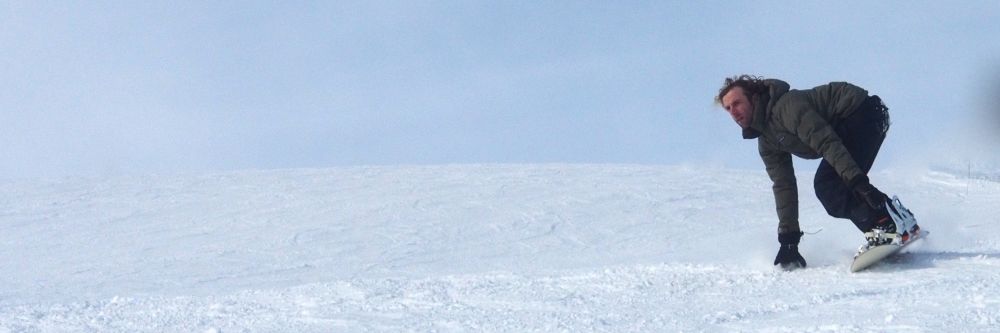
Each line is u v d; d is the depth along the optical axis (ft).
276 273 24.80
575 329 10.56
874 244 13.62
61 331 12.21
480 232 31.99
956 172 46.24
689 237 29.50
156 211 38.45
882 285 12.09
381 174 49.21
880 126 13.91
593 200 38.24
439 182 44.88
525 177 46.29
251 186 45.06
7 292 22.47
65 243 31.86
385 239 30.99
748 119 13.91
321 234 32.19
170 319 12.82
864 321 9.70
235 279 23.68
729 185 42.42
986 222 24.77
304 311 12.89
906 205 35.09
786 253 14.28
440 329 11.14
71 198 42.29
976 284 11.49
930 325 9.23
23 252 30.32
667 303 11.94
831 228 26.63
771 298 11.77
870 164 14.23
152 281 23.75
